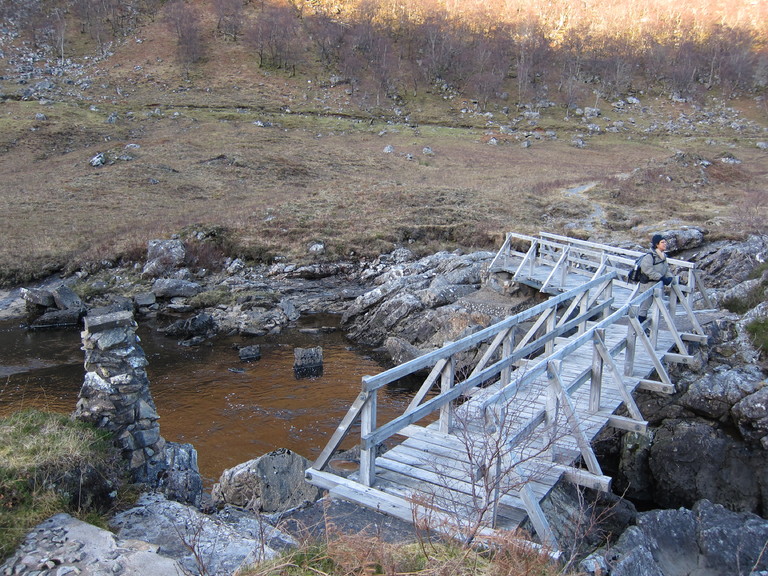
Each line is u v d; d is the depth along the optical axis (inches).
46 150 1898.4
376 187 1529.3
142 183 1569.9
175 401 566.3
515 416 276.5
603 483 248.7
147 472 276.5
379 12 4288.9
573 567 220.2
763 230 960.3
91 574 182.5
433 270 896.9
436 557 181.6
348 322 822.5
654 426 420.8
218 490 329.1
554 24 4566.9
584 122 2997.0
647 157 2230.6
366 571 166.2
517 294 744.3
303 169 1774.1
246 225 1178.6
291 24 3782.0
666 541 277.6
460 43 3885.3
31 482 220.4
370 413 248.8
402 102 3191.4
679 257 924.6
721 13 4734.3
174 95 2869.1
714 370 434.9
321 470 258.2
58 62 3248.0
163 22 3929.6
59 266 1041.5
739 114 3255.4
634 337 382.9
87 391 268.5
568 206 1273.4
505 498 239.3
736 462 384.8
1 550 190.9
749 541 272.5
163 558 194.9
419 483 256.2
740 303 549.6
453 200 1358.3
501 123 2940.5
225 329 813.9
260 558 189.3
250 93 3038.9
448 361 296.2
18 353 708.0
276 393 589.9
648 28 4392.2
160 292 923.4
